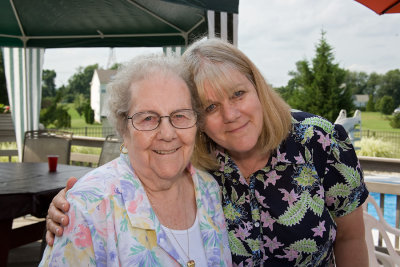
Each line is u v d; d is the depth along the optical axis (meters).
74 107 54.94
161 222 1.29
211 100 1.34
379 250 3.23
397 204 3.25
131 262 1.12
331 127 1.46
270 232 1.44
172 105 1.21
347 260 1.56
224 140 1.41
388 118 45.00
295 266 1.46
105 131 18.02
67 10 4.91
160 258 1.18
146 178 1.28
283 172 1.44
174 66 1.29
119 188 1.19
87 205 1.11
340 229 1.56
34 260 3.46
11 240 2.72
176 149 1.25
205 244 1.31
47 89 54.81
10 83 6.10
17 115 6.13
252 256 1.44
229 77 1.31
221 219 1.44
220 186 1.52
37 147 4.54
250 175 1.46
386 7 3.70
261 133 1.44
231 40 3.64
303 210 1.41
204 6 3.36
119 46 5.76
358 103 52.59
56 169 3.27
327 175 1.44
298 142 1.45
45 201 2.43
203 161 1.53
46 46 5.92
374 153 11.48
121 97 1.23
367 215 2.38
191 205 1.41
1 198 2.29
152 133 1.20
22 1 4.70
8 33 5.71
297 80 19.45
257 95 1.40
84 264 1.09
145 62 1.26
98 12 4.92
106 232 1.12
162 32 5.38
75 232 1.08
